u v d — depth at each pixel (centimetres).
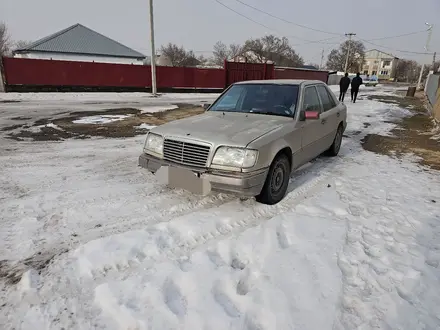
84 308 203
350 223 319
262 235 287
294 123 388
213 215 328
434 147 704
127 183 423
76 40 3584
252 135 330
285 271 236
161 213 336
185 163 329
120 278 229
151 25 1870
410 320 196
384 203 373
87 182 423
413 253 267
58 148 609
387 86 4916
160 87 2281
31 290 216
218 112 440
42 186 404
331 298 210
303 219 319
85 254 255
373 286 227
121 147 630
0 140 661
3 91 1780
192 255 256
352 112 1319
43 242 275
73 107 1258
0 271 237
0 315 196
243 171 306
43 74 1884
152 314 195
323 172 488
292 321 191
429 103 1677
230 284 222
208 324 188
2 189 389
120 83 2148
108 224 310
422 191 420
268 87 453
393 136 829
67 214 327
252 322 192
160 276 229
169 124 383
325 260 251
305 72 3212
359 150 658
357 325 192
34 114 1038
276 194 362
